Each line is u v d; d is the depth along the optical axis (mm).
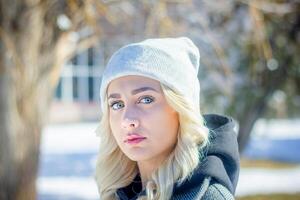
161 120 1565
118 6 5270
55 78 4996
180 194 1524
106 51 6004
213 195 1479
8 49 4605
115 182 1807
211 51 6582
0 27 4473
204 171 1513
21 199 4848
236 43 7168
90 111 21938
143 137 1564
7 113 4734
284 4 6367
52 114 20703
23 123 4805
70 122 21234
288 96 7871
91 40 5062
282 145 14344
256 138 14820
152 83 1561
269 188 9086
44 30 4797
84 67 21438
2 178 4770
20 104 4770
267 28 6867
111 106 1642
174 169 1538
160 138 1570
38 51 4781
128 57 1580
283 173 10656
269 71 7430
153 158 1626
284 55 7336
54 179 10047
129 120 1555
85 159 12445
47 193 8797
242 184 9422
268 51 6352
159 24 5133
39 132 4949
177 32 5121
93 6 4598
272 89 7500
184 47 1688
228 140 1617
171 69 1562
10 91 4711
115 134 1644
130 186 1818
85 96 21750
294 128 18016
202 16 6125
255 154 12930
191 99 1595
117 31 5625
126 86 1575
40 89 4875
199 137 1563
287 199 8250
